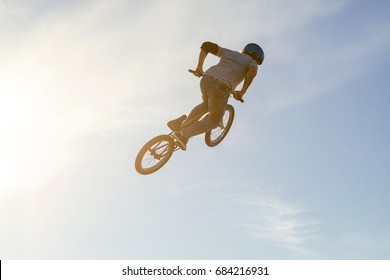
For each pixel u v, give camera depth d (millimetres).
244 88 7512
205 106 7578
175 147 7516
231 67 7223
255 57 7656
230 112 8758
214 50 7418
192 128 7223
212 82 7113
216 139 8766
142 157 7191
